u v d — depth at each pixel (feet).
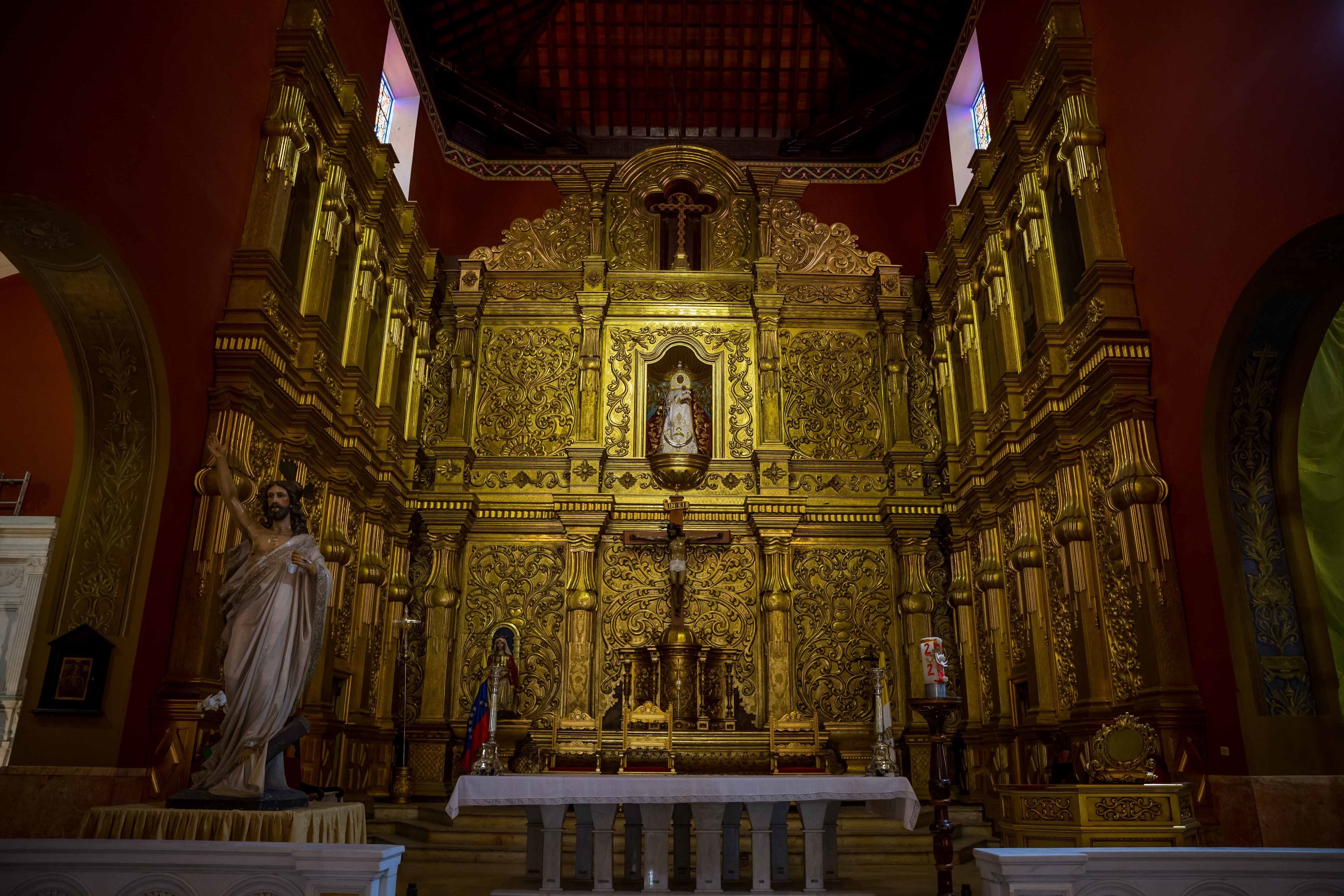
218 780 21.49
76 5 25.32
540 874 28.02
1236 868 15.56
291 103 35.76
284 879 15.76
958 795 46.01
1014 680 42.06
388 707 45.14
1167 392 31.83
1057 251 39.52
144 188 28.17
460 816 39.34
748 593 50.37
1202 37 30.55
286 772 31.35
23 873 15.57
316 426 36.65
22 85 23.41
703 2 59.62
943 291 52.60
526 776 24.12
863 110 60.59
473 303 54.44
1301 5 26.43
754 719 48.06
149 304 28.35
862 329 55.77
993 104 48.98
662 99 65.57
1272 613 28.50
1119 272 34.27
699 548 50.96
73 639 26.76
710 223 57.82
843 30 61.46
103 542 28.35
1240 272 28.43
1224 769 27.73
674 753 33.71
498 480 52.11
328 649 38.34
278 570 22.79
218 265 32.19
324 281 38.68
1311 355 29.37
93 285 27.55
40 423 40.27
